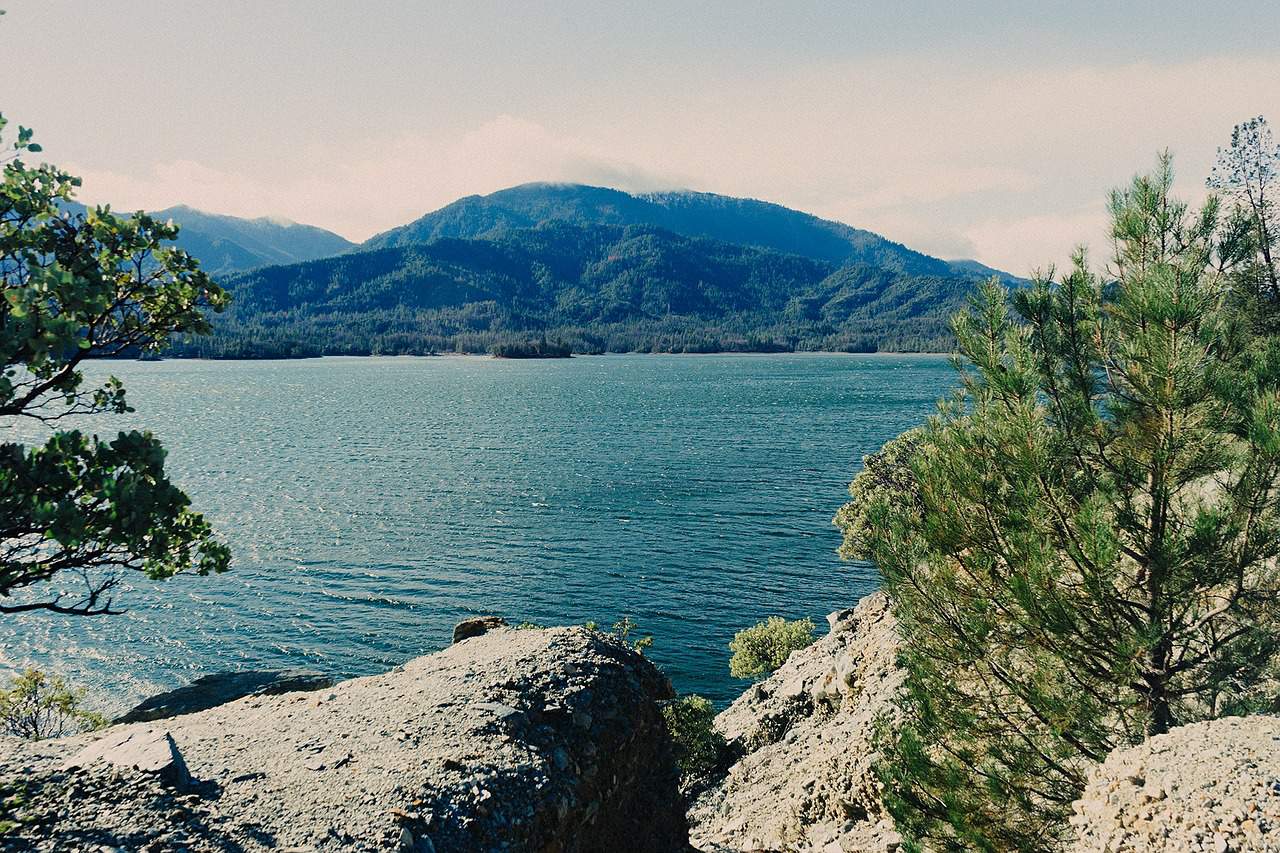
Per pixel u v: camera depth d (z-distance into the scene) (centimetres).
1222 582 1266
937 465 1475
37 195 816
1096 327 1387
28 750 1183
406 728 1376
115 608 7412
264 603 7662
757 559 8881
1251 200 2992
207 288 988
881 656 2716
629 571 8544
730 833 2388
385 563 8894
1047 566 1268
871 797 1986
